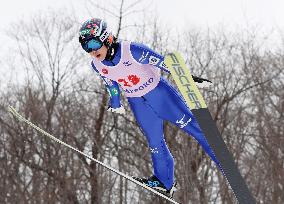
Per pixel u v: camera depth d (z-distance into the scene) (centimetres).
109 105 1444
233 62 6172
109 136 5719
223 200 4941
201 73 5922
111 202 5353
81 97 6106
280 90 5978
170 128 5097
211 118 1101
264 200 5169
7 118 5875
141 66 1326
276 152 5372
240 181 1027
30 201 5506
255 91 6025
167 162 1387
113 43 1308
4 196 5247
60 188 5266
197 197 4825
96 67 1359
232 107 6034
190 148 4869
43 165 5534
